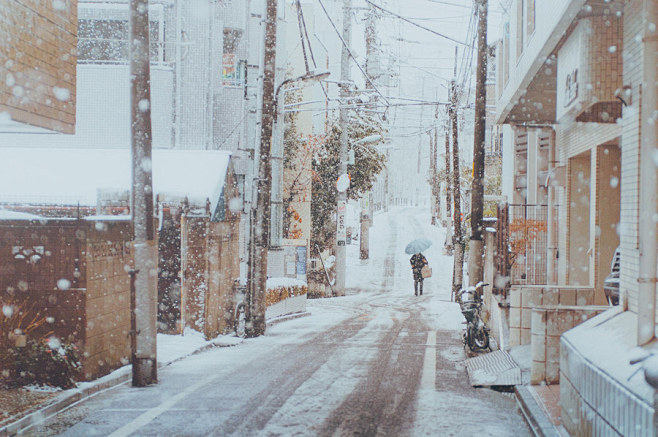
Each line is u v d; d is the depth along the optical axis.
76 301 11.20
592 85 10.59
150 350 11.27
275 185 24.64
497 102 23.36
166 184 16.31
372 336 17.42
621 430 5.70
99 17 22.08
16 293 11.26
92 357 11.46
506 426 8.34
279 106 24.36
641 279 6.94
